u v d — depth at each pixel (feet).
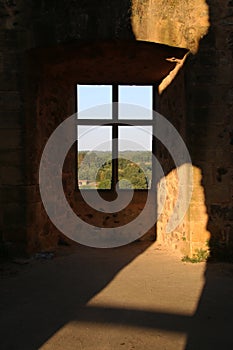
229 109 15.98
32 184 16.93
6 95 16.43
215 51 15.89
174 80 18.40
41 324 9.96
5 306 11.21
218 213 16.07
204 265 15.55
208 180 16.05
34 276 14.32
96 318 10.34
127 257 17.70
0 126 16.49
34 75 17.08
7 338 9.17
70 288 12.92
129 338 9.20
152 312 10.75
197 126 16.01
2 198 16.60
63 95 20.53
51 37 15.96
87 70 19.26
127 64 18.21
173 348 8.71
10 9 16.26
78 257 17.65
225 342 8.95
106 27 15.66
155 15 15.72
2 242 16.62
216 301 11.59
